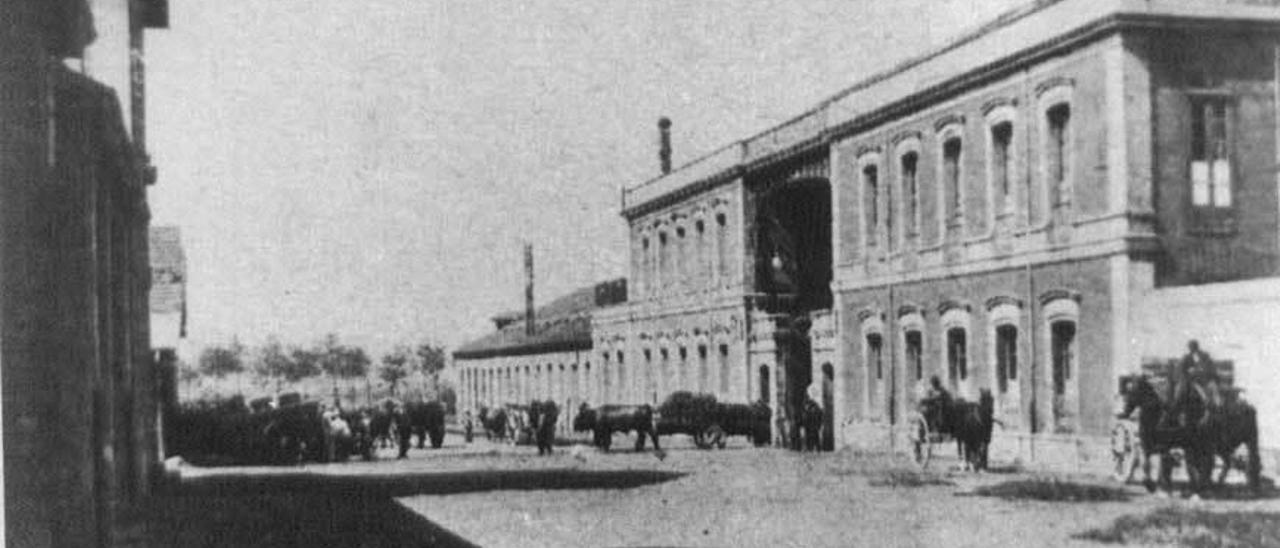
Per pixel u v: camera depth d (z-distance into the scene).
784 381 42.97
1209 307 23.95
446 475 30.69
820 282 46.06
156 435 29.08
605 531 18.97
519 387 76.56
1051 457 27.81
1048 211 28.14
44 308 10.62
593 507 22.31
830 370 40.12
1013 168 29.53
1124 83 25.81
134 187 18.17
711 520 20.12
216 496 25.17
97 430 13.70
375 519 20.92
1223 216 26.44
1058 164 28.05
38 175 10.35
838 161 38.38
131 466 20.62
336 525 20.08
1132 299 25.67
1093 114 26.67
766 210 45.41
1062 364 28.06
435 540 18.16
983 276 30.61
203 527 19.75
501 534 18.80
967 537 17.47
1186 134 26.25
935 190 32.78
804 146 40.62
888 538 17.64
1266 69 26.80
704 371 50.06
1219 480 21.52
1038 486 23.66
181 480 30.08
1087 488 23.12
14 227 10.23
